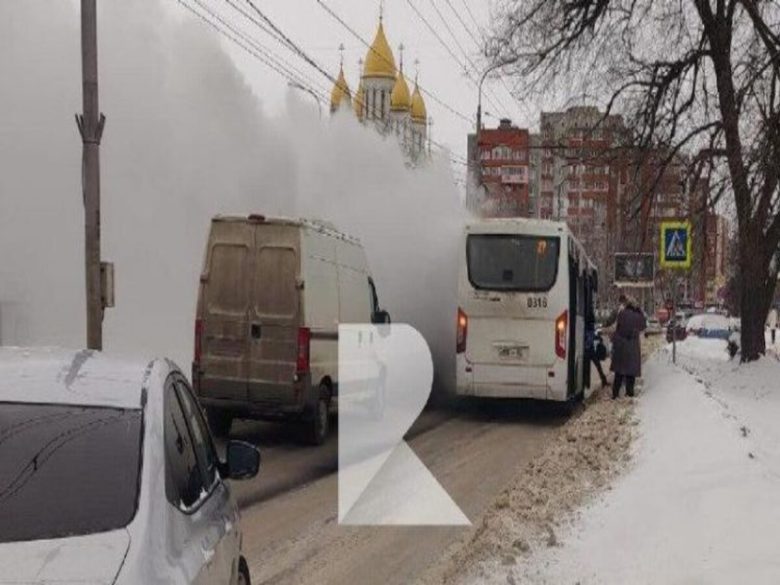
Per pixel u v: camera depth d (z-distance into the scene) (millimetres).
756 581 5891
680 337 56562
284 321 13312
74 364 4254
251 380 13320
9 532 3248
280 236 13438
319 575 7344
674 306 26766
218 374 13406
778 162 21672
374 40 65938
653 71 24031
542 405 19703
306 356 13281
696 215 24500
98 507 3396
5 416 3760
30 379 4012
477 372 17703
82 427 3744
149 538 3283
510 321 17672
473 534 8523
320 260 14125
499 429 16453
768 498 7781
